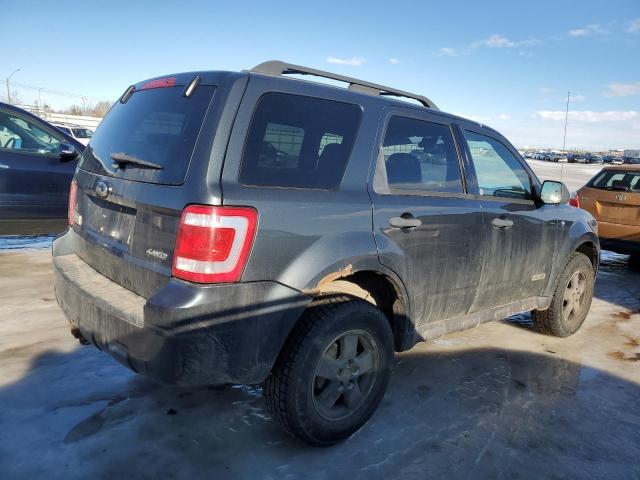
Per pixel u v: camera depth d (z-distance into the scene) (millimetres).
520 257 3824
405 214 2922
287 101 2570
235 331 2262
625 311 5512
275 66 2730
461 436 2857
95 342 2539
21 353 3551
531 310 4312
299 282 2424
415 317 3109
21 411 2842
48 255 6305
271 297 2348
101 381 3230
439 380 3553
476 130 3666
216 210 2203
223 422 2861
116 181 2646
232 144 2324
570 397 3408
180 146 2404
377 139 2906
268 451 2621
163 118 2615
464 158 3465
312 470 2488
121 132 2891
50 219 6012
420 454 2666
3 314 4242
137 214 2500
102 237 2797
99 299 2486
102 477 2350
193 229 2195
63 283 2779
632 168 7512
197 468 2453
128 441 2629
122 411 2908
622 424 3092
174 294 2182
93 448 2553
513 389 3482
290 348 2465
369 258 2709
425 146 3225
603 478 2559
